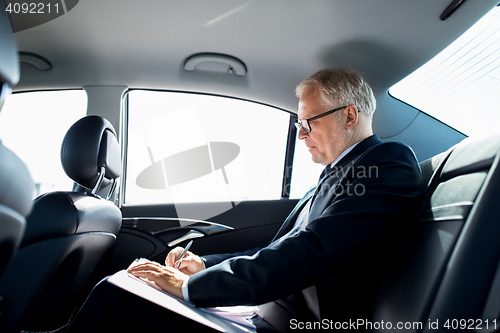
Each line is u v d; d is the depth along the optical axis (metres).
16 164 0.42
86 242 1.09
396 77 1.94
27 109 2.05
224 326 0.87
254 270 0.93
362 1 1.53
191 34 1.75
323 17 1.63
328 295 1.03
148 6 1.57
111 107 2.09
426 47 1.75
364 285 1.03
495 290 0.68
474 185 0.78
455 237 0.74
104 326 0.88
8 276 0.89
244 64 1.97
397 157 1.13
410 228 0.96
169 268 1.13
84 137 1.20
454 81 1.90
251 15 1.63
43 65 1.92
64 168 1.20
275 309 1.15
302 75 2.02
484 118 1.98
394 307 0.82
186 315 0.80
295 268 0.92
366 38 1.73
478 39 1.67
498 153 0.74
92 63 1.94
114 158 1.32
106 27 1.70
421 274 0.78
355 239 0.95
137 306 0.88
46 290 1.09
